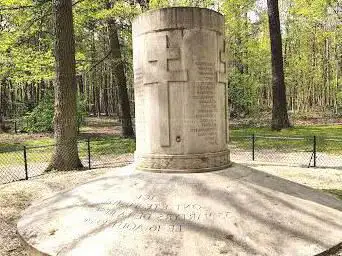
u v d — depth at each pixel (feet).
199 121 24.40
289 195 22.41
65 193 25.11
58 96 42.45
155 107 24.73
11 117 129.18
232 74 93.86
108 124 116.88
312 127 77.10
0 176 41.11
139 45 25.81
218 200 20.39
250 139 63.31
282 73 74.23
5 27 55.72
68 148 42.39
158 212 19.47
